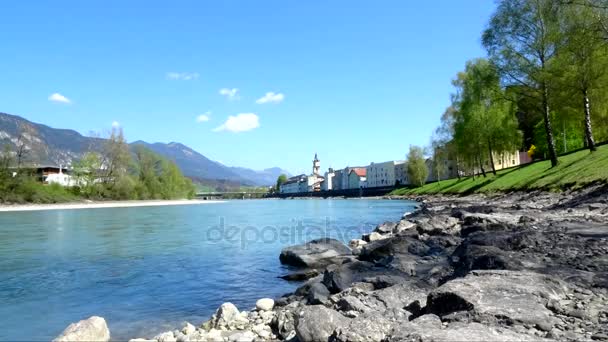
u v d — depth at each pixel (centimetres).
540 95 4081
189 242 2573
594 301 649
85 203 10394
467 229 1869
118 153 11131
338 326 670
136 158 12250
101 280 1495
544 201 3019
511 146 5809
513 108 5425
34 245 2445
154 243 2525
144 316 1080
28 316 1071
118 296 1280
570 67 3603
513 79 4191
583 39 3316
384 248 1598
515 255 1085
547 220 1892
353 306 831
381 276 1084
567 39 3538
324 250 1798
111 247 2344
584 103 3759
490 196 4634
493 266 938
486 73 4459
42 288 1375
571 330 530
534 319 550
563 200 2769
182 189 13925
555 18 3706
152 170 12588
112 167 11194
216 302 1223
